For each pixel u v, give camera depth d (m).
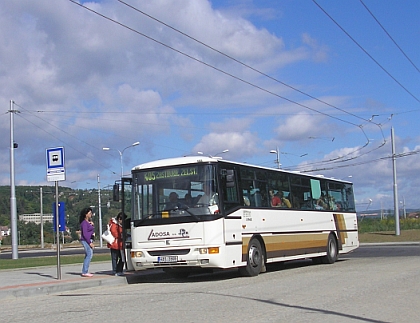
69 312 10.94
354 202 27.45
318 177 23.81
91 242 17.84
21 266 24.92
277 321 9.20
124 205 17.70
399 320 9.27
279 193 20.33
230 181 16.53
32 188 95.12
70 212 79.31
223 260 16.22
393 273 17.05
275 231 19.53
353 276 16.47
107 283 16.70
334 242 24.39
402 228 63.59
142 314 10.32
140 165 17.44
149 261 16.55
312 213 22.58
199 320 9.44
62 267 23.53
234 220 17.03
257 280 16.44
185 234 16.27
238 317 9.65
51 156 16.78
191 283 16.45
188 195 16.59
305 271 19.45
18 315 10.82
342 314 9.85
